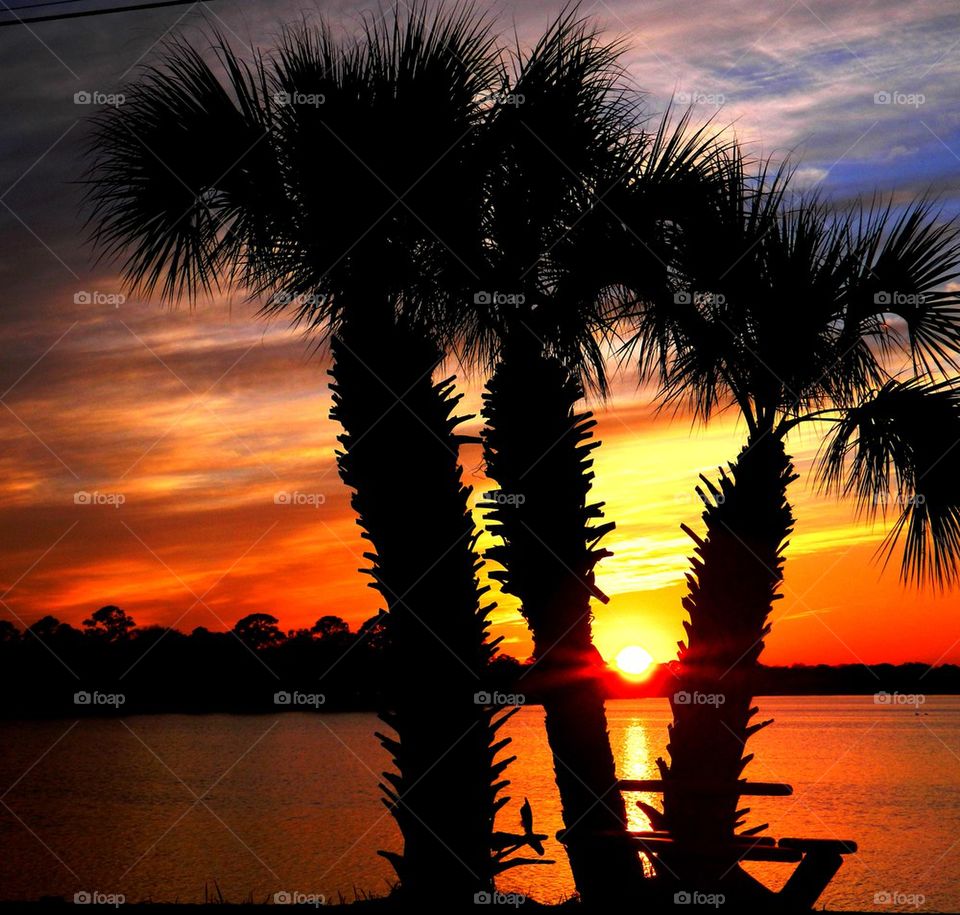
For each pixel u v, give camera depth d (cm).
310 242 657
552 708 734
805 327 716
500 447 745
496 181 678
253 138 651
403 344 650
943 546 736
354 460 650
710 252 716
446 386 669
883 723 8781
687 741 697
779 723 8925
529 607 739
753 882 647
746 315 742
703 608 711
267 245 680
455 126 639
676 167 727
